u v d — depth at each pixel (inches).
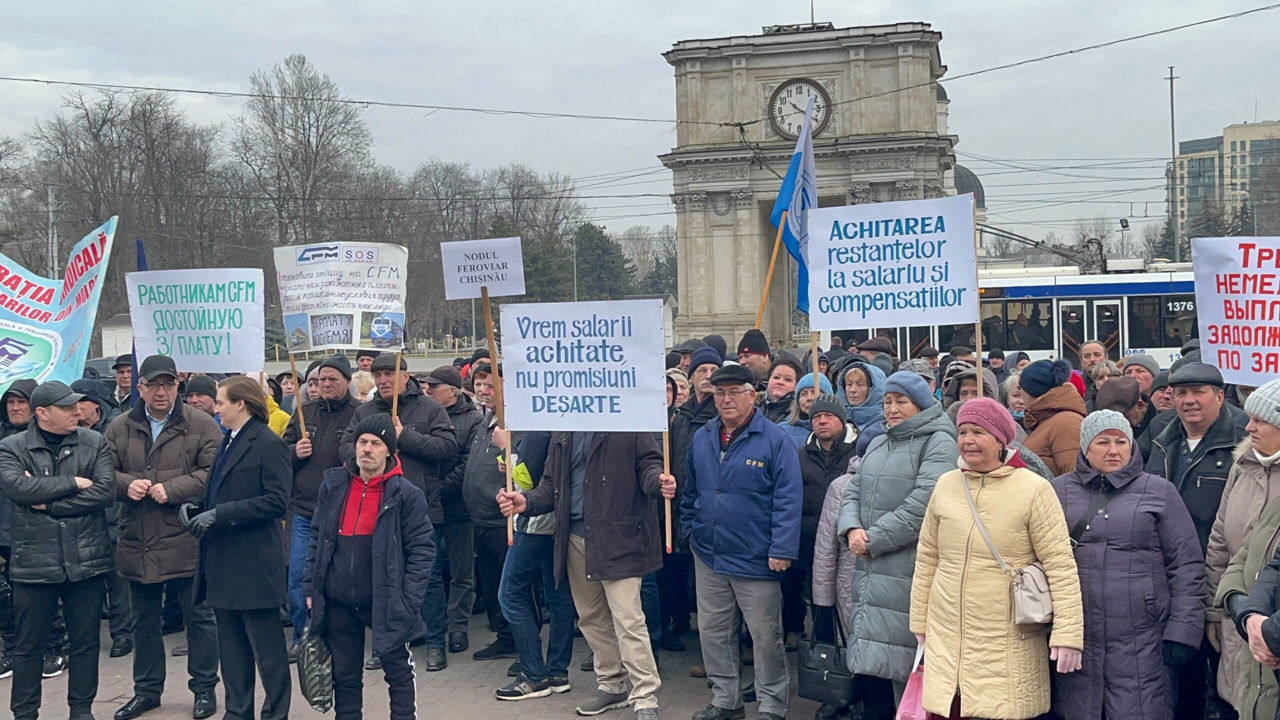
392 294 375.9
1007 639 221.5
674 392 351.3
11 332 379.6
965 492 227.3
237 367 337.4
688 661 356.8
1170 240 3508.9
